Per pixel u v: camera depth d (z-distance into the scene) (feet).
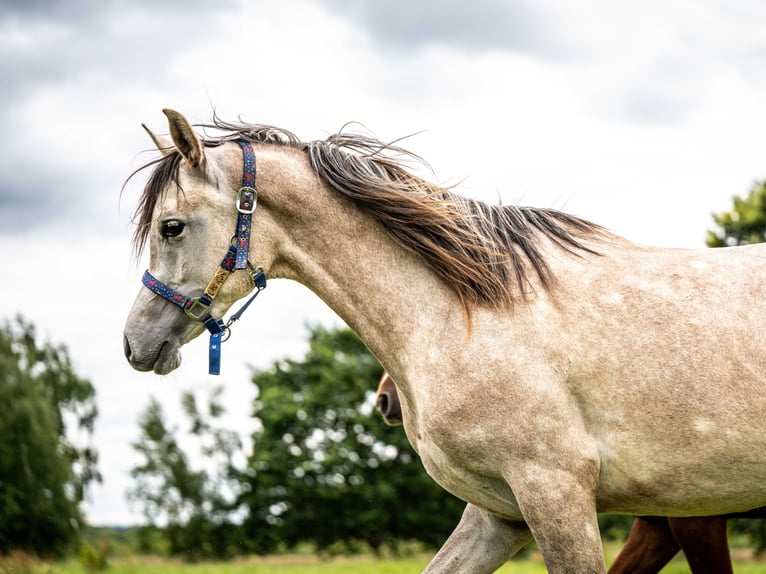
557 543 9.93
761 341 9.78
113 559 84.17
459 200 11.66
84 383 159.53
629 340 10.17
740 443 9.72
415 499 120.88
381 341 11.47
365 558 120.26
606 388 10.14
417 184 11.71
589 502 10.05
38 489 121.49
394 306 11.28
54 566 61.31
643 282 10.53
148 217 11.57
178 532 137.39
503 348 10.37
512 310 10.57
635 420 10.06
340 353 133.28
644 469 10.13
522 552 91.56
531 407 10.13
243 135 12.13
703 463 9.91
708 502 10.19
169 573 59.41
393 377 11.55
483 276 10.73
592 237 11.50
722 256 10.69
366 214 11.55
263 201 11.57
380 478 120.37
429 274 11.24
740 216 76.13
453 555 12.05
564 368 10.25
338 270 11.54
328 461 118.42
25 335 150.10
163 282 11.38
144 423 144.77
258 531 127.85
